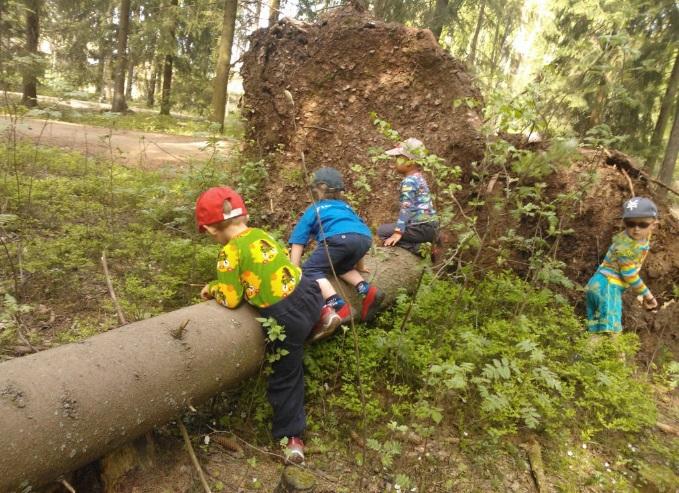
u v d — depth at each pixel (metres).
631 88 11.73
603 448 3.07
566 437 3.02
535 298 3.83
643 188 4.49
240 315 2.62
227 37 14.63
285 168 5.38
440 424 2.94
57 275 3.82
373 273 3.58
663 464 3.01
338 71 5.30
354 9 5.47
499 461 2.79
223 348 2.41
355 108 5.29
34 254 4.01
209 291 2.82
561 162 2.72
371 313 3.45
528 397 3.06
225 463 2.54
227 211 2.60
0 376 1.81
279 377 2.65
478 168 3.80
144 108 26.88
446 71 4.98
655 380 4.01
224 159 5.69
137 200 5.80
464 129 4.67
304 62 5.40
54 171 6.79
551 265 3.72
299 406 2.66
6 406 1.72
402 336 3.07
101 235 4.64
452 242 4.34
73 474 2.26
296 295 2.60
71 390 1.87
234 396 2.90
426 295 3.46
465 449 2.79
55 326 3.30
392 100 5.16
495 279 4.03
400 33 5.09
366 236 3.32
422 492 2.45
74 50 19.39
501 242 4.32
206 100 20.08
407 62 5.09
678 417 3.58
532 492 2.63
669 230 4.46
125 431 2.03
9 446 1.67
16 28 7.60
